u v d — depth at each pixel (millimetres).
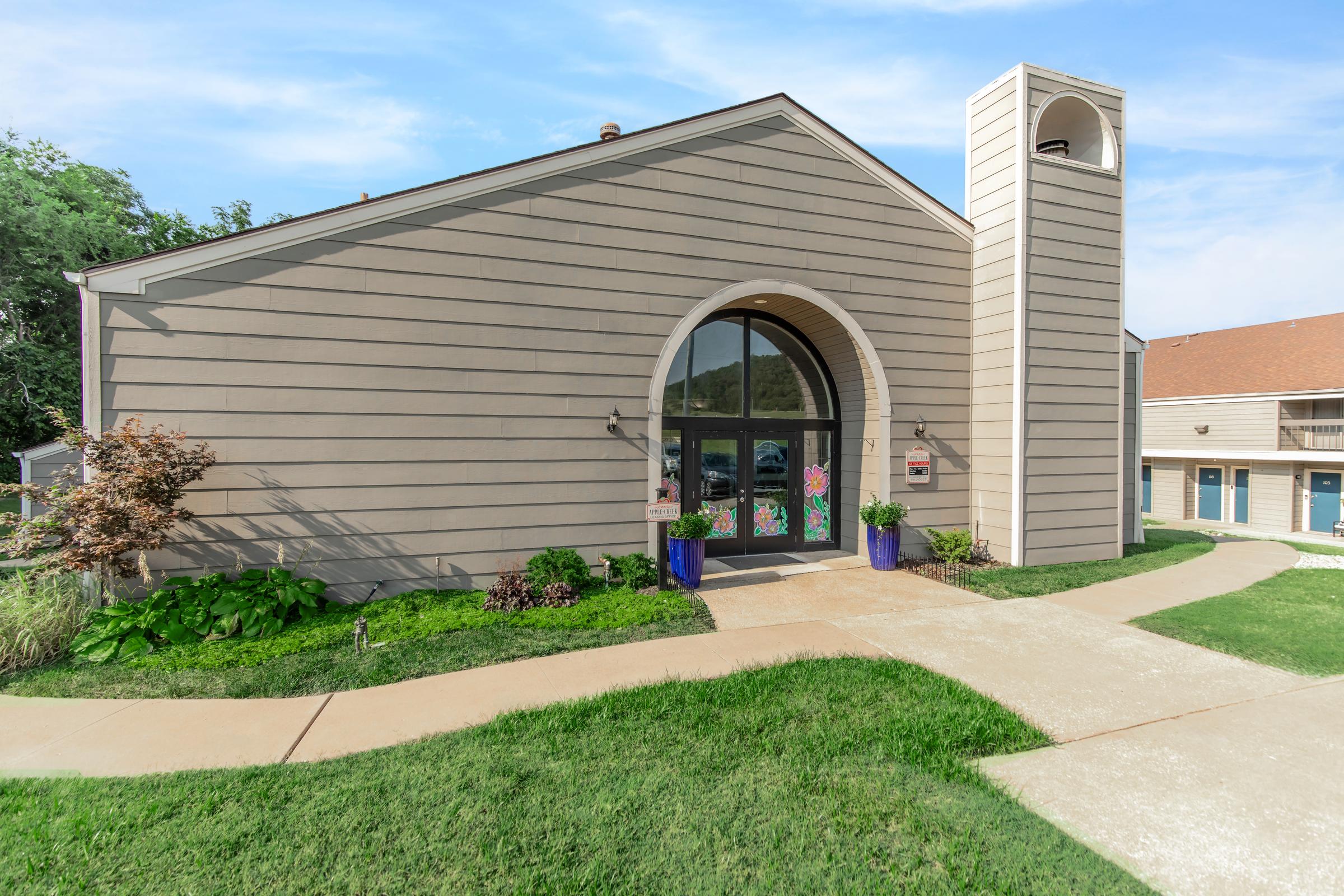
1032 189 8445
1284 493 18500
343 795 2971
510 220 6863
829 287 8336
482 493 6785
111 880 2406
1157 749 3543
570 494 7141
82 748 3516
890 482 8695
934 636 5594
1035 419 8523
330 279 6262
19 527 5148
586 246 7176
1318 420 18234
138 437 5402
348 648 5152
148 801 2932
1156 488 21938
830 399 9586
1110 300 9023
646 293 7438
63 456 10289
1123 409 9164
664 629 5738
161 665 4770
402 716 3945
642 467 7449
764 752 3434
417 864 2492
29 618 4914
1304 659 4992
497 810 2857
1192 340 23578
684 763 3305
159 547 5395
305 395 6188
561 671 4723
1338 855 2600
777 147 8062
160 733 3715
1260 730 3777
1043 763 3391
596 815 2826
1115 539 9148
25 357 15805
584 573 6832
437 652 5074
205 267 5891
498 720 3801
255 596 5609
